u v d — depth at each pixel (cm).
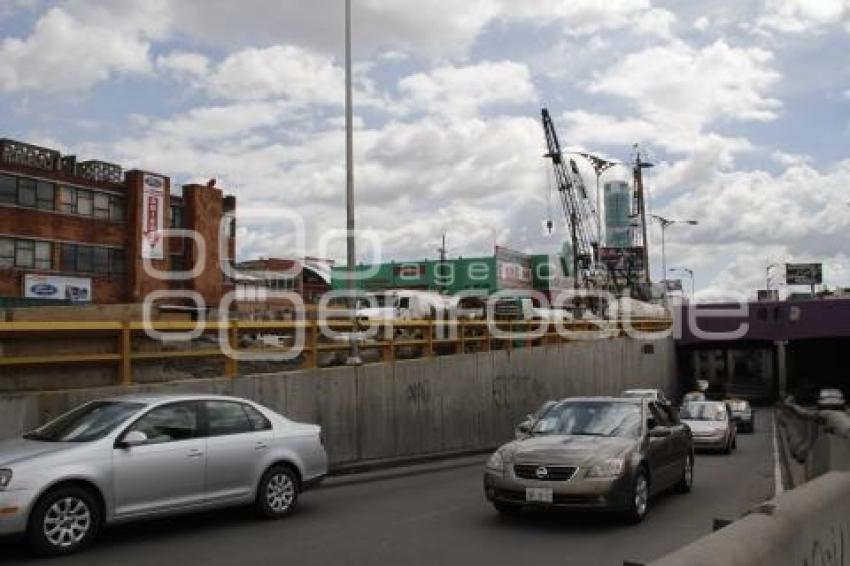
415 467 1961
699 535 1034
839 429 852
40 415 1202
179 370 1769
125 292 5606
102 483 916
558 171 8669
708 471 1941
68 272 5278
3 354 1288
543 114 8638
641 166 8712
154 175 5788
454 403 2408
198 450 1020
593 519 1142
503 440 2766
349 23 2164
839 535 461
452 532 1044
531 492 1068
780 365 6431
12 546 934
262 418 1132
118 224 5609
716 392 8169
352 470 1809
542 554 916
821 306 6103
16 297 4941
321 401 1798
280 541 974
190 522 1102
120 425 958
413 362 2188
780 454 2570
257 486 1100
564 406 1257
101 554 892
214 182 6309
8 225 4966
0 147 5003
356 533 1032
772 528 336
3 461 873
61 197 5269
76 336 1378
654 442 1222
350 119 2133
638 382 4984
